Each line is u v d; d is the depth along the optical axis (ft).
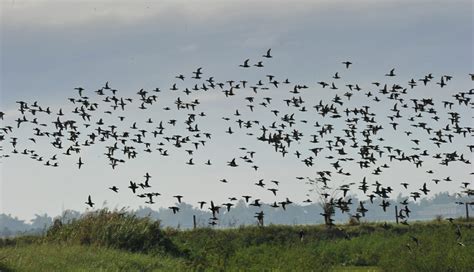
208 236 194.49
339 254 188.96
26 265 126.11
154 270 137.69
